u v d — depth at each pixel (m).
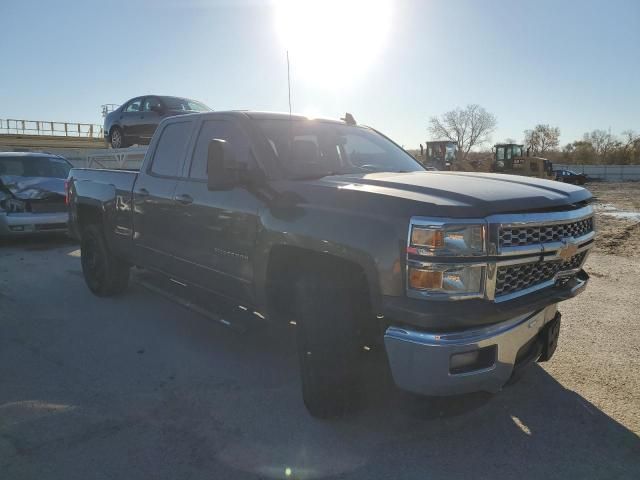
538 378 3.89
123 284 6.06
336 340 3.02
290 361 4.28
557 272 3.04
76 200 6.20
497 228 2.60
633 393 3.65
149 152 4.99
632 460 2.87
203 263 4.12
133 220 5.09
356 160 4.14
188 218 4.21
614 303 5.78
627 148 79.31
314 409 3.21
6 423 3.26
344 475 2.74
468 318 2.56
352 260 2.84
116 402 3.55
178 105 14.10
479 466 2.82
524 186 3.11
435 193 2.79
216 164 3.41
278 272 3.48
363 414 3.33
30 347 4.58
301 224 3.14
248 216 3.58
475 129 75.31
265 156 3.65
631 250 9.27
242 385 3.81
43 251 9.45
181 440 3.07
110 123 15.45
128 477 2.72
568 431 3.17
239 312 4.04
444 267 2.54
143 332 4.96
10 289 6.57
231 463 2.84
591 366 4.10
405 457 2.90
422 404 3.01
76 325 5.16
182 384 3.83
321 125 4.28
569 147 89.06
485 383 2.73
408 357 2.64
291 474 2.74
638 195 28.56
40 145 39.62
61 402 3.55
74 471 2.77
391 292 2.67
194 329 5.06
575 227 3.09
